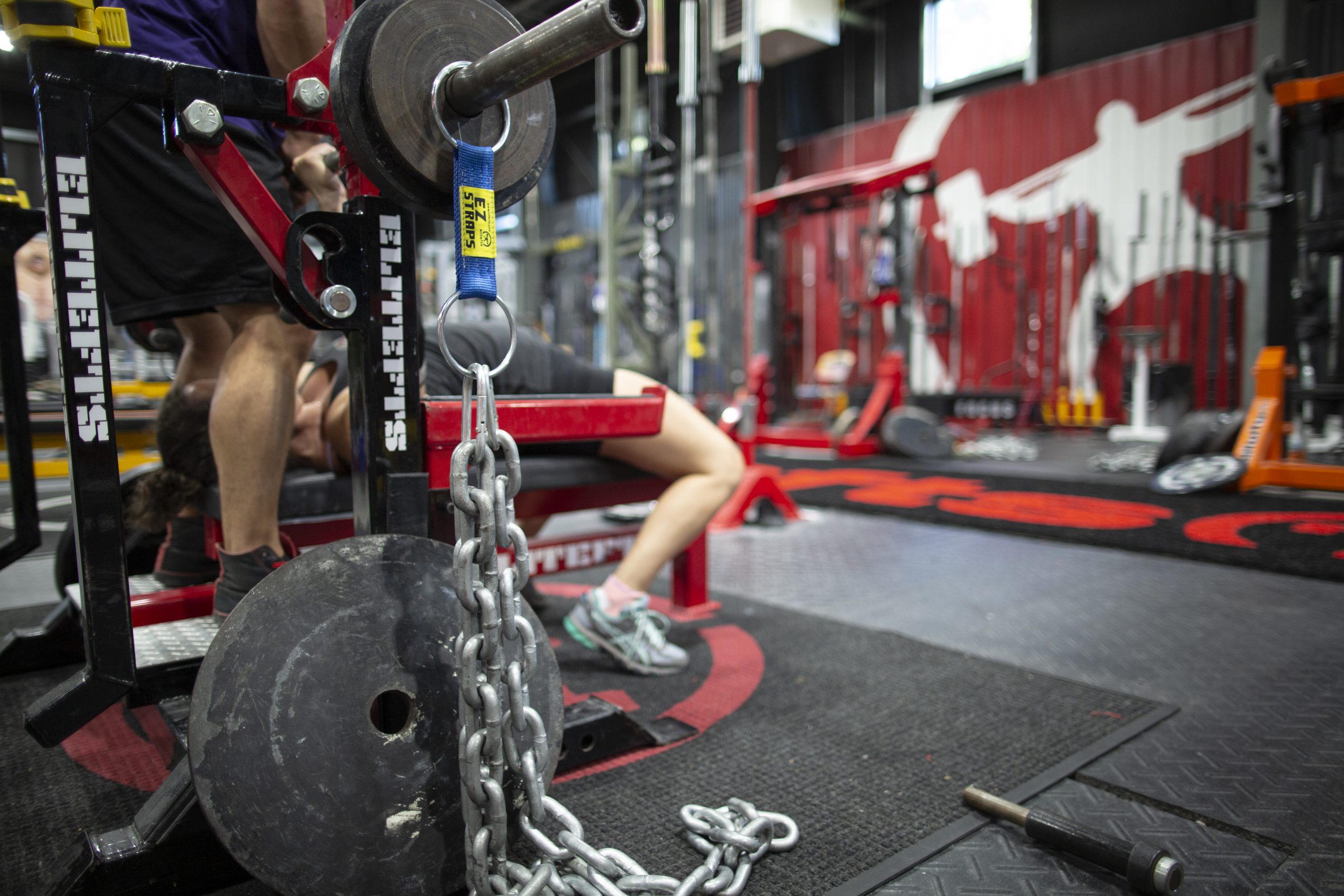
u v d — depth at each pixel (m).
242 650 0.88
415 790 0.96
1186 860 1.15
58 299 0.95
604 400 1.39
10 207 1.74
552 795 1.33
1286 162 4.16
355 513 1.15
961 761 1.44
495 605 0.86
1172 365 7.12
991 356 8.46
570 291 11.80
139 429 4.59
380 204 1.07
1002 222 8.30
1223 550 2.93
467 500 0.86
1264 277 6.45
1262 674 1.85
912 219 8.84
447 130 0.97
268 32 1.44
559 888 0.91
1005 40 8.33
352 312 1.05
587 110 11.56
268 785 0.89
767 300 9.59
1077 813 1.29
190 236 1.38
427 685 0.97
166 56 1.36
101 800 1.35
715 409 5.45
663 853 1.16
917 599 2.54
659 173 4.96
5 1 0.90
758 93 10.04
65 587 2.00
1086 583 2.67
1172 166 7.30
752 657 2.00
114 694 1.00
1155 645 2.07
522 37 0.85
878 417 6.34
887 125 9.00
